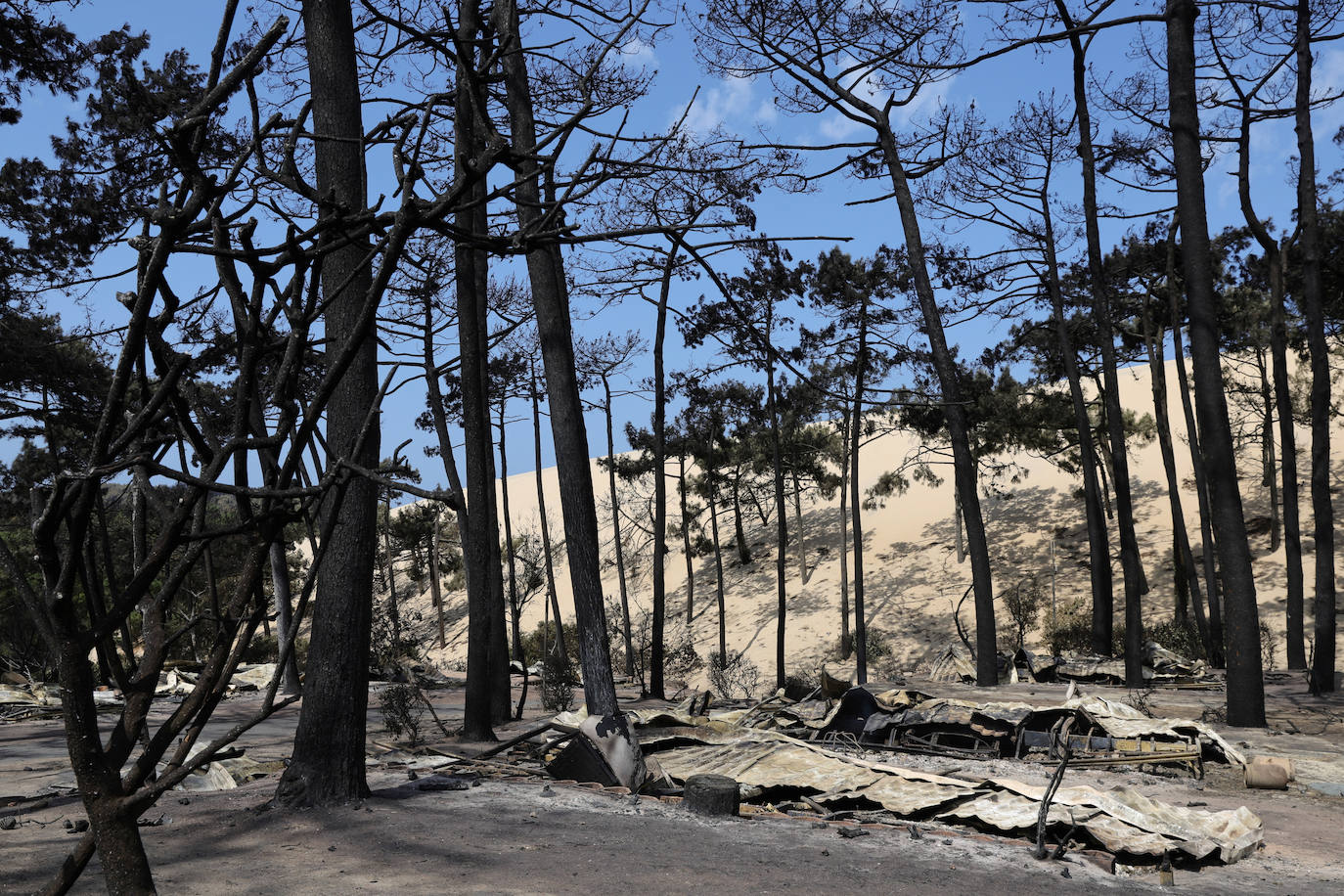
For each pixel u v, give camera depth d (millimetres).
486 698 15188
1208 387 16797
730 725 13914
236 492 1949
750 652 44031
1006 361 39031
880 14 20703
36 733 17984
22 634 30766
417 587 62719
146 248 2025
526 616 55281
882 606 45781
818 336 32188
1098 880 7312
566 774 10938
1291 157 27672
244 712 20094
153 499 2203
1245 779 11578
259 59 2035
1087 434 28484
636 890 6480
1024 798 9203
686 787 9570
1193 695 20422
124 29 17391
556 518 74312
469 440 16312
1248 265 32969
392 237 2258
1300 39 21516
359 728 9219
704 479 51594
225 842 7629
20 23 16531
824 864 7395
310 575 2088
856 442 31859
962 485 22812
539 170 2750
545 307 14844
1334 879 7660
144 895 1914
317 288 2256
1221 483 16656
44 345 21641
